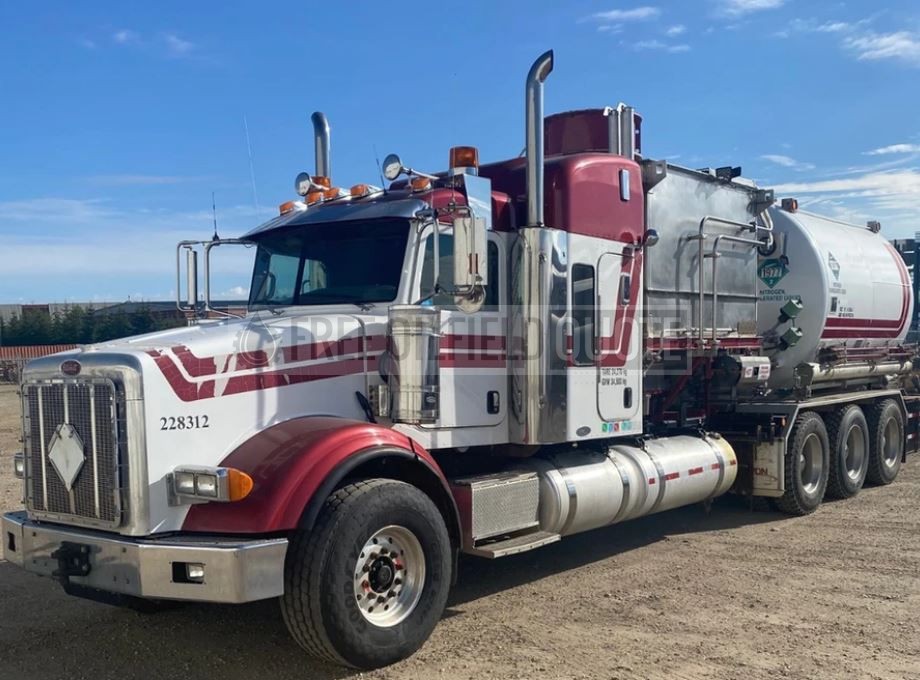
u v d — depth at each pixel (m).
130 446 4.58
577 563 7.35
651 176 7.77
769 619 5.72
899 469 12.33
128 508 4.57
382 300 5.84
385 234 5.96
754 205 9.48
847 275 10.85
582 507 6.66
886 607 5.98
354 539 4.71
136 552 4.47
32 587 6.66
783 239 10.34
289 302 6.35
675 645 5.21
